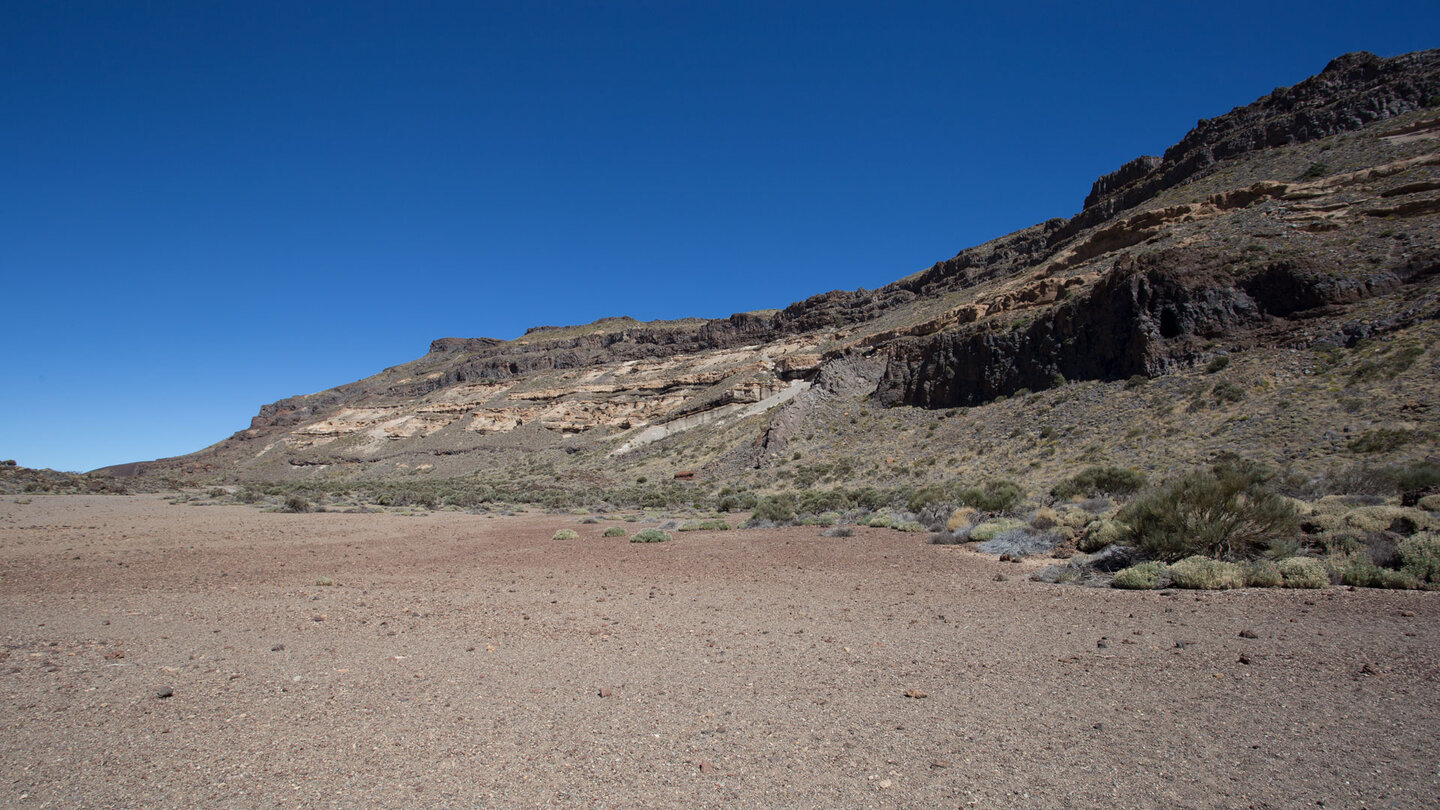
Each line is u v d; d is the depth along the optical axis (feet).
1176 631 26.08
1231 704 17.70
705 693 19.97
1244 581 34.42
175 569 53.42
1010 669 21.86
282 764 14.92
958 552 55.77
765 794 13.35
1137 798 12.77
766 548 64.18
